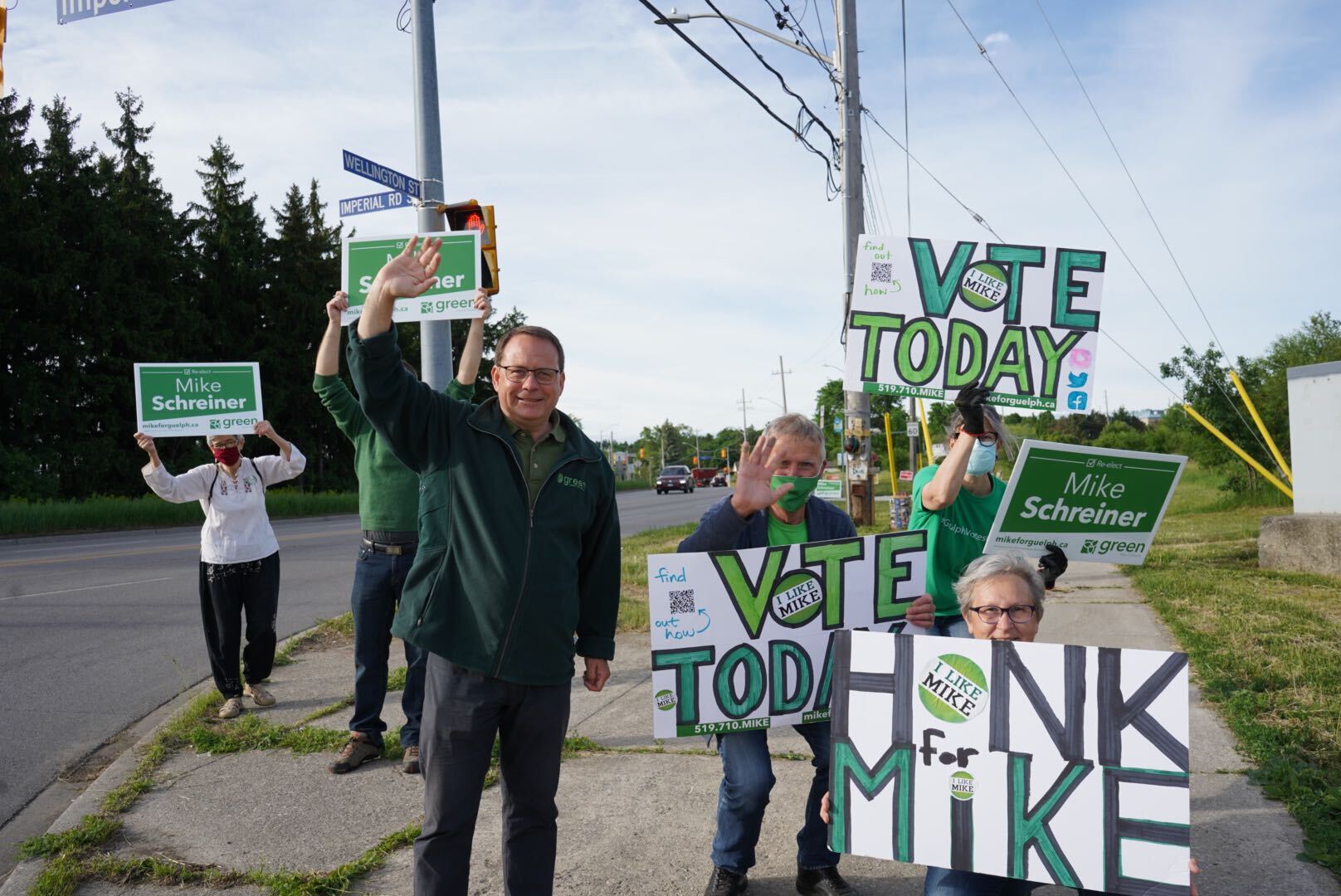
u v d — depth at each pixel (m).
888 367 4.02
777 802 4.21
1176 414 36.44
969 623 2.85
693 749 4.96
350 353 2.75
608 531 3.16
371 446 4.80
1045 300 3.97
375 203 7.35
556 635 2.89
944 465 3.47
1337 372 10.85
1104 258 3.97
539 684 2.86
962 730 2.50
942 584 3.67
